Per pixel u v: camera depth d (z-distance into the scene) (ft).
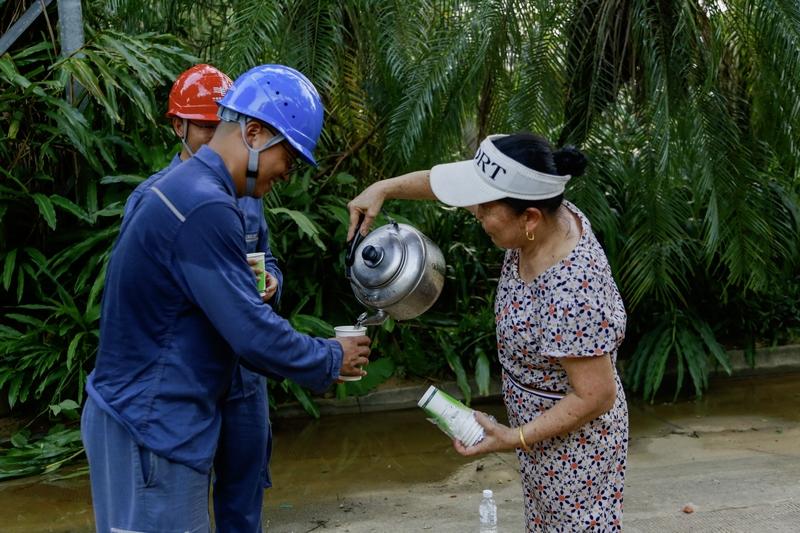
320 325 15.14
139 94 12.86
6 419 14.10
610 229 14.97
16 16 14.08
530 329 5.85
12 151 13.83
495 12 13.69
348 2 14.12
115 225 13.55
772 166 16.10
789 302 18.16
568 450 5.98
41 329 13.44
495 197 5.60
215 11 16.02
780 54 13.61
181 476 5.46
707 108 14.12
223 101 5.58
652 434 14.38
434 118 14.25
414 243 7.18
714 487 11.50
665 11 14.10
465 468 12.75
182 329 5.40
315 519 10.80
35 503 11.36
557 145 15.06
